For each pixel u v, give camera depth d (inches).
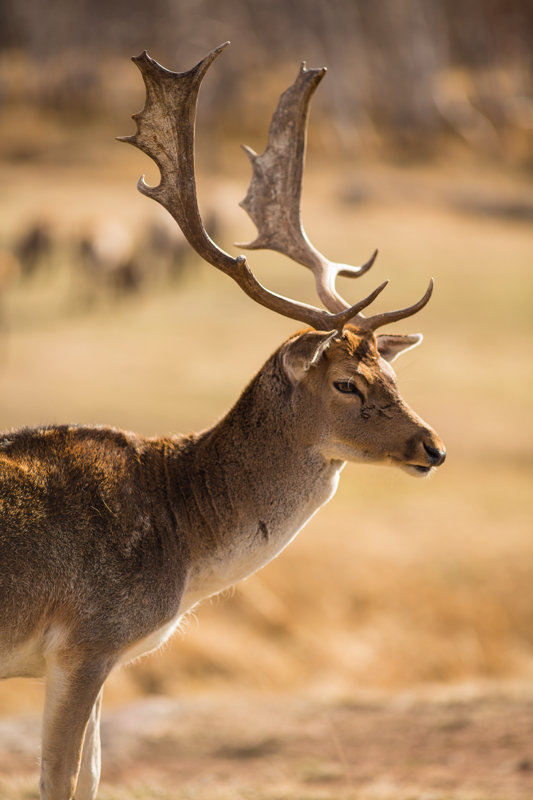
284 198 812.6
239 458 708.7
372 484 2458.2
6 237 4879.4
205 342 3705.7
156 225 4611.2
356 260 4488.2
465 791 928.9
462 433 2807.6
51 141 7027.6
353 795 911.7
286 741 1137.4
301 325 3917.3
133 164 6594.5
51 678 654.5
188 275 4675.2
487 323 3846.0
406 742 1099.3
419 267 4448.8
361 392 693.3
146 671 1784.0
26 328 3927.2
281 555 2044.8
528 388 3196.4
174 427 2849.4
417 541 2121.1
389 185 6269.7
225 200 4995.1
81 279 4591.5
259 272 4320.9
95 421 2861.7
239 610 1929.1
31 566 639.8
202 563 704.4
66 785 650.8
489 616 1951.3
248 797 915.4
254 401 714.2
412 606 1968.5
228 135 7519.7
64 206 5511.8
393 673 1861.5
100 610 653.9
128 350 3609.7
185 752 1127.0
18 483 652.1
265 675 1818.4
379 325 724.0
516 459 2635.3
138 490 684.7
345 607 1966.0
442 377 3272.6
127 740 1164.5
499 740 1071.0
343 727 1171.9
